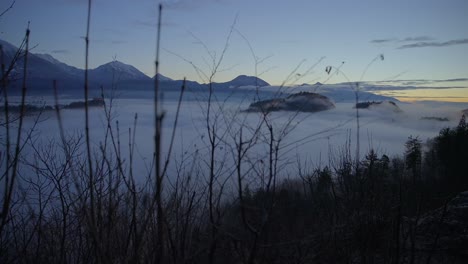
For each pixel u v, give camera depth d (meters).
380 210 3.70
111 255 2.50
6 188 1.97
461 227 5.01
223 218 2.67
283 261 3.11
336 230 3.48
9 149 2.00
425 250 4.59
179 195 2.58
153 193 2.24
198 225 2.76
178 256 2.68
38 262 2.84
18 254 2.78
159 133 1.76
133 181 2.31
